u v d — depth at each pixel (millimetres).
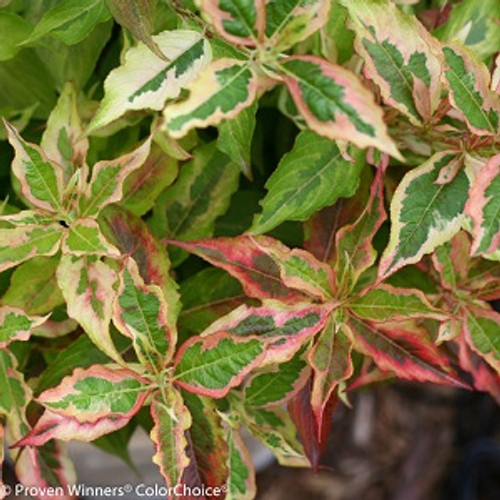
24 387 678
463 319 686
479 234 604
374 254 660
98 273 657
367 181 706
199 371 637
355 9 624
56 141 681
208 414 674
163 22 683
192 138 710
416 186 634
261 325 648
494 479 1522
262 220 681
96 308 653
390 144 556
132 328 637
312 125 566
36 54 754
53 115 679
